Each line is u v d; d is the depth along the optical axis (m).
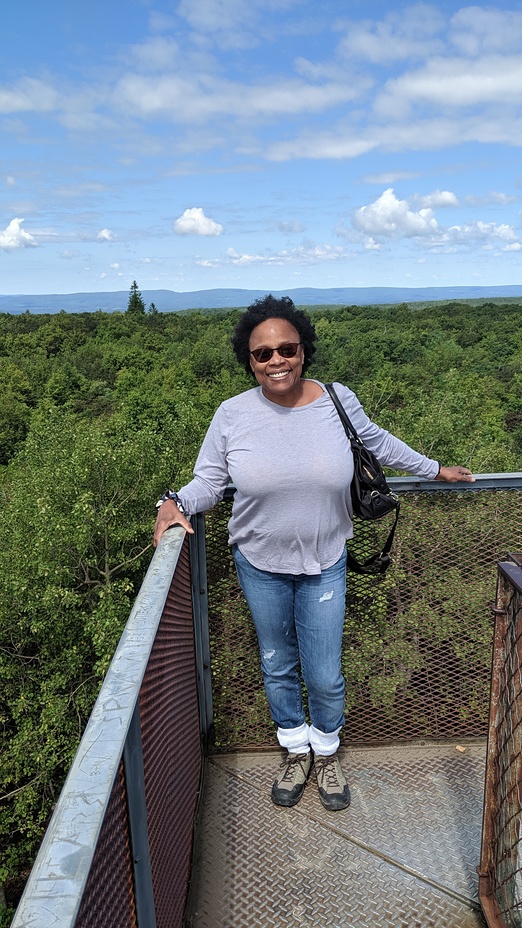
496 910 1.50
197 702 2.00
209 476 1.81
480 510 2.04
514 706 1.34
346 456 1.72
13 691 14.77
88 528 14.34
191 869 1.75
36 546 14.60
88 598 15.53
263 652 1.95
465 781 2.06
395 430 21.56
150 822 1.10
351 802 1.99
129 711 0.86
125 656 1.01
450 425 20.20
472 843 1.83
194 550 1.99
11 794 13.46
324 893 1.69
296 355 1.67
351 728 2.23
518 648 1.31
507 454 20.00
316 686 1.90
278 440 1.70
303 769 2.01
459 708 2.20
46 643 14.75
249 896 1.68
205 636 2.10
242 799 1.99
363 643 2.18
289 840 1.85
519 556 1.38
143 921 0.98
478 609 2.12
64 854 0.61
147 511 16.67
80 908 0.58
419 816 1.93
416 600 2.13
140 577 17.23
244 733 2.21
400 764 2.14
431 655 2.17
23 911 0.55
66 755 13.79
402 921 1.62
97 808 0.68
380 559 1.96
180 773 1.55
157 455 17.73
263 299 1.73
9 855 14.03
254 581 1.84
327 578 1.81
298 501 1.70
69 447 17.89
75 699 14.52
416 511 2.05
